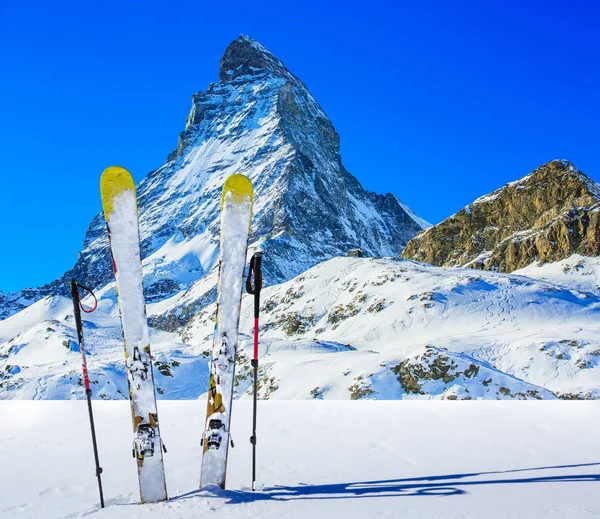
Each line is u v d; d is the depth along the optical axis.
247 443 9.12
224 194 6.93
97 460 6.25
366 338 105.25
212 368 6.79
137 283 6.61
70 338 94.12
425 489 6.37
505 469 7.12
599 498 5.86
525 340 81.06
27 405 15.85
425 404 13.80
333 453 8.27
